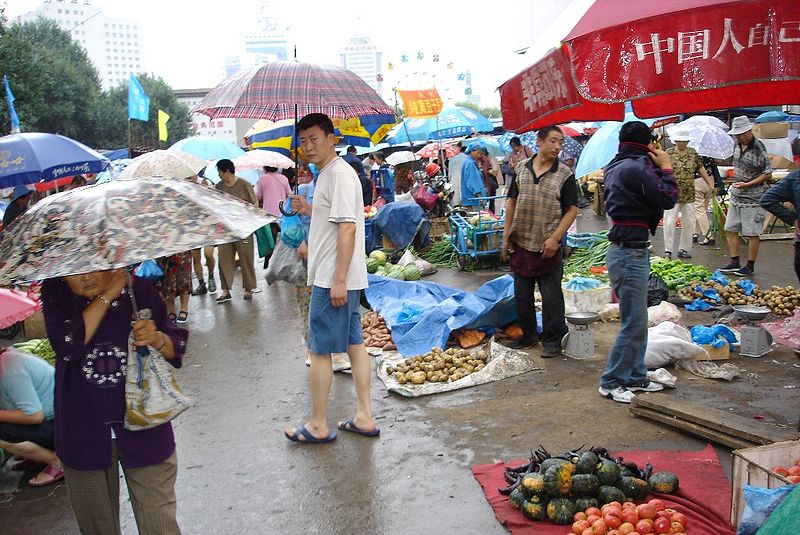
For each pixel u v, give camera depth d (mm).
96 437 2896
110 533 3094
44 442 4559
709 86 2848
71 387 2906
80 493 2996
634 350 5340
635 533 3285
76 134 38750
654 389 5461
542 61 3301
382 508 4004
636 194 5055
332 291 4613
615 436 4719
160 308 3043
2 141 7895
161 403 2904
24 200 9055
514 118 3787
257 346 7652
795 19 2703
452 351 6469
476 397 5629
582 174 9164
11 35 25531
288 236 6211
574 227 11680
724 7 2758
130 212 2609
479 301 7164
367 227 12336
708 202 11898
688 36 2824
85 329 2836
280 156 12078
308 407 5715
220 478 4520
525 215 6359
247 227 2678
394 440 4918
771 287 8484
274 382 6395
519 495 3807
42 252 2490
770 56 2768
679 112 3529
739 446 4324
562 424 4980
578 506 3615
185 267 8852
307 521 3928
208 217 2654
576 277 8141
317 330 4758
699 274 8992
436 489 4180
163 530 3041
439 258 12008
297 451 4848
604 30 2920
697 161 10625
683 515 3414
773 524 2162
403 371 6121
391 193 16562
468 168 13383
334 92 5367
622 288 5238
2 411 4422
